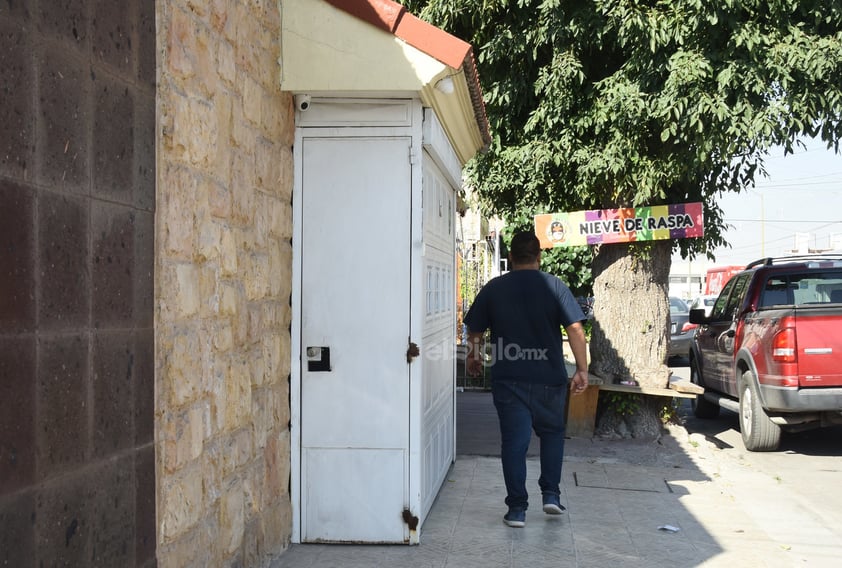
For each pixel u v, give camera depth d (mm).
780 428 9547
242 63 4352
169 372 3395
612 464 8211
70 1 2691
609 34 8641
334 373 5309
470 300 16141
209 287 3857
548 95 8766
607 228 9164
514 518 5879
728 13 8039
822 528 6383
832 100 8289
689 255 9930
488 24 9328
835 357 8992
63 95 2650
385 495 5312
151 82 3277
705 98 7984
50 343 2572
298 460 5309
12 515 2375
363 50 5004
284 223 5176
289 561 4996
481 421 10664
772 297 10469
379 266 5312
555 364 5945
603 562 5215
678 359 21781
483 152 8281
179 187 3506
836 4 8211
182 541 3551
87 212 2795
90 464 2803
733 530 6043
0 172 2328
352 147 5324
